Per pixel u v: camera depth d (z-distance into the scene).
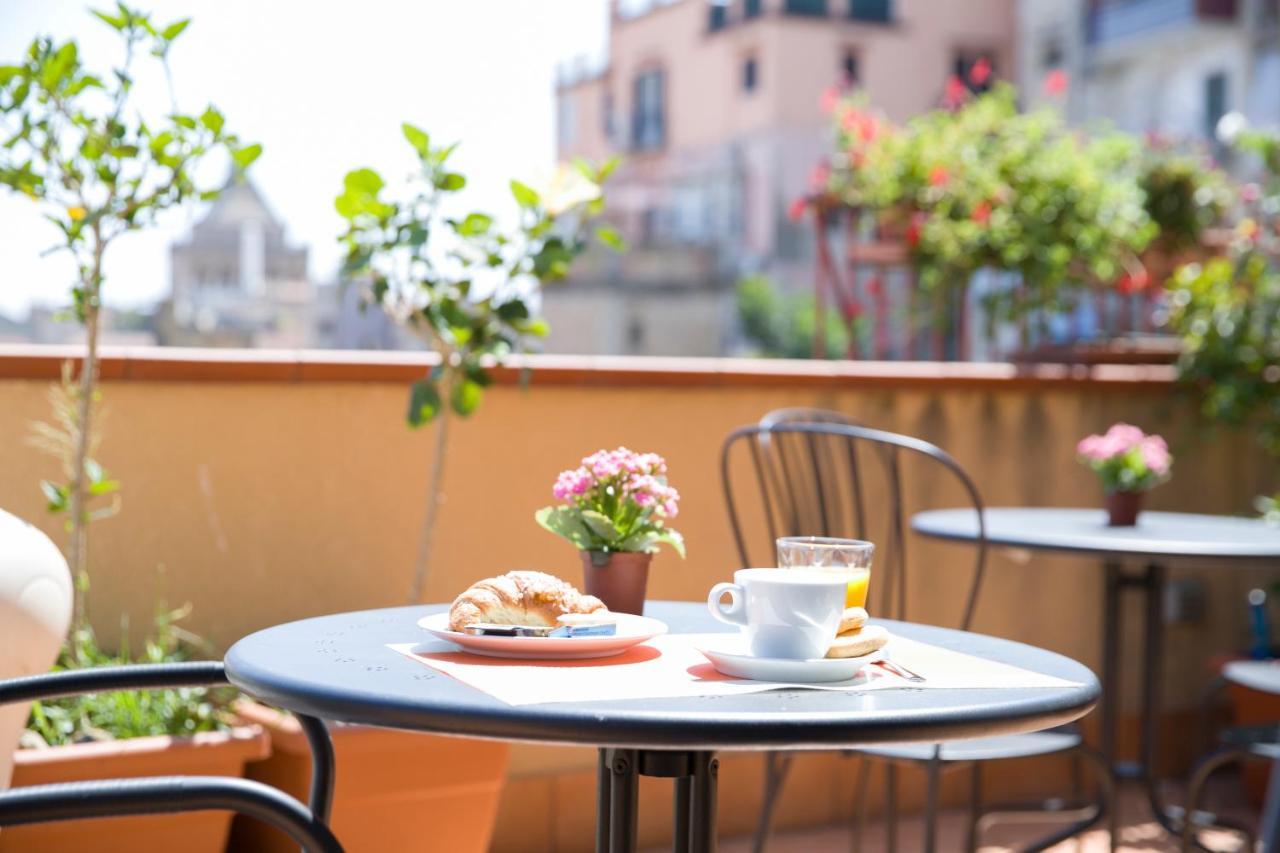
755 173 24.33
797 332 24.30
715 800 1.56
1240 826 3.17
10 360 2.85
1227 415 4.45
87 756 2.40
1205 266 5.14
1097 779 4.29
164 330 21.75
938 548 4.05
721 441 3.68
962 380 4.07
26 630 2.12
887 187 5.66
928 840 2.39
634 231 25.62
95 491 2.72
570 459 3.46
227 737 2.54
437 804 2.76
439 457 3.01
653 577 3.58
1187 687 4.52
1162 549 2.72
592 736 1.14
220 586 3.06
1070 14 22.27
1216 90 20.44
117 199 2.69
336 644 1.50
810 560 1.53
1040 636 4.21
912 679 1.35
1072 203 5.26
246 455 3.09
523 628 1.42
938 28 23.98
